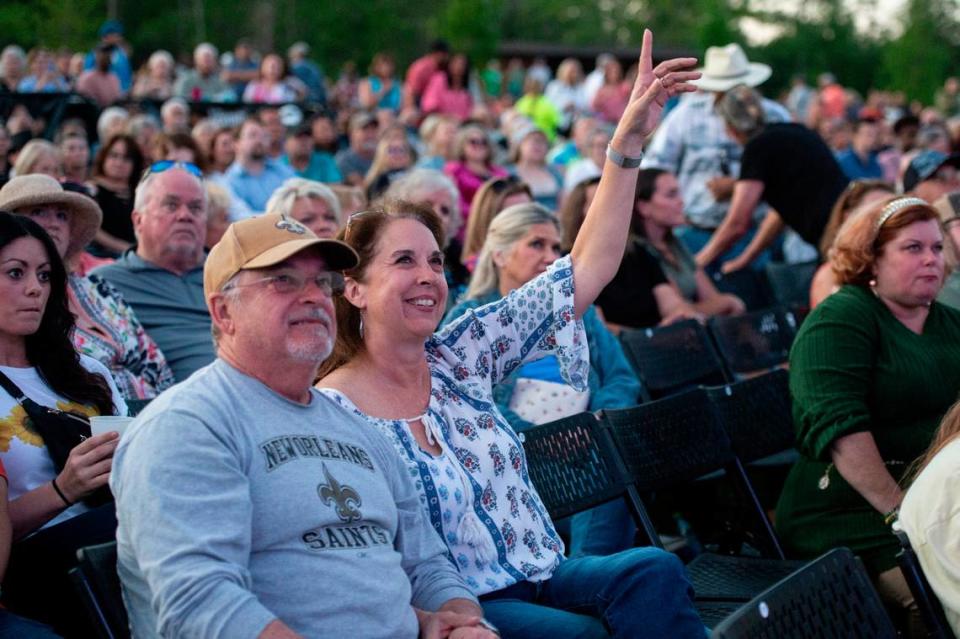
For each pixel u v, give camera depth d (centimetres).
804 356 444
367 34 4231
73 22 2128
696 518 513
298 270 279
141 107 1247
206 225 588
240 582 254
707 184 909
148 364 494
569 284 362
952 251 556
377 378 334
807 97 2738
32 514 306
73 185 613
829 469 438
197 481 255
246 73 1891
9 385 339
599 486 397
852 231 453
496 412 349
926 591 329
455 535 322
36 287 345
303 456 273
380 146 1041
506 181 634
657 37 6719
